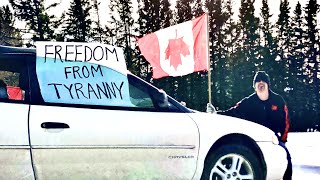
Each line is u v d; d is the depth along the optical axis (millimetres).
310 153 9461
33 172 3574
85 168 3709
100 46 4117
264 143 4344
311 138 16797
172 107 4227
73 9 48469
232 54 53000
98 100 3922
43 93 3760
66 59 3955
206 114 4375
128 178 3854
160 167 3947
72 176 3682
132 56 50312
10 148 3500
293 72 53812
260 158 4340
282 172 4402
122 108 3979
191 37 7812
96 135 3744
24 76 3785
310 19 54938
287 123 5844
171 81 49938
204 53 7660
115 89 4016
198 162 4070
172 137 3996
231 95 52125
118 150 3809
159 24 49281
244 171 4305
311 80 54000
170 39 8133
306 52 55000
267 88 5836
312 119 50750
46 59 3893
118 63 4121
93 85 3947
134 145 3859
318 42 54781
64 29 47906
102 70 4035
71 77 3908
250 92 51969
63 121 3682
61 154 3635
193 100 50375
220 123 4250
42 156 3584
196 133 4086
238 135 4266
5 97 3658
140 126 3916
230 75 52344
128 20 50625
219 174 4176
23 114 3604
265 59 53125
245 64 52750
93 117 3803
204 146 4090
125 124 3873
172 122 4059
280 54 55750
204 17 7656
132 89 4145
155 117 4027
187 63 7891
